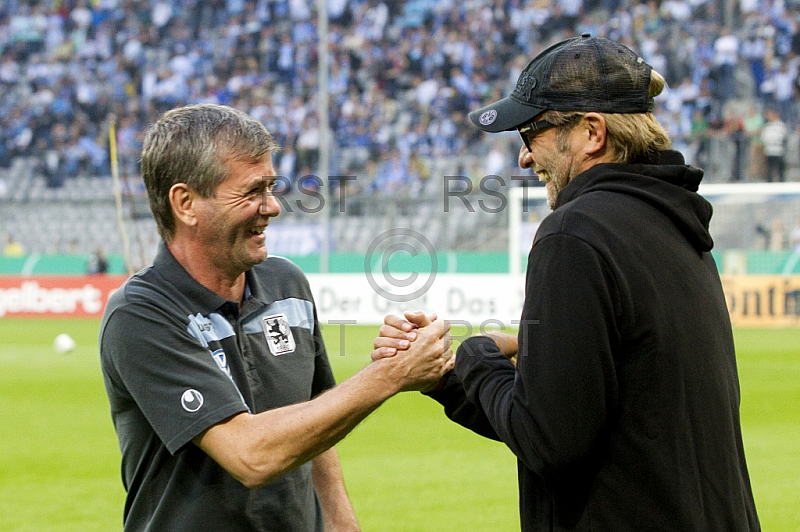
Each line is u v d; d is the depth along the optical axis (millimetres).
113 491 9805
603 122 3410
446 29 39000
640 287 3199
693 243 3492
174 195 3572
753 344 20688
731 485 3324
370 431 12492
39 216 33750
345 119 36719
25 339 24625
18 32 42531
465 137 34406
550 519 3352
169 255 3705
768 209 24531
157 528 3617
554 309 3148
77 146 37250
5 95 40688
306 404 3439
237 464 3377
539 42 37906
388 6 40031
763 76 34125
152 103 39594
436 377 3555
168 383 3477
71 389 16594
